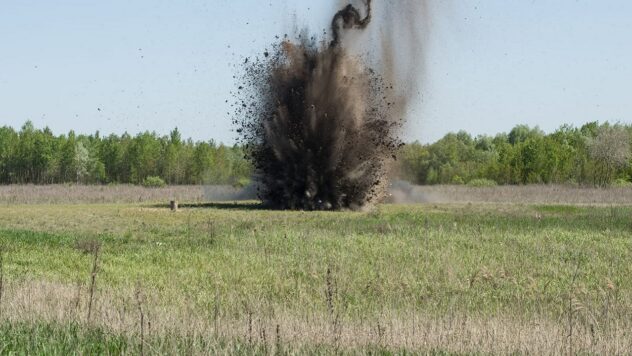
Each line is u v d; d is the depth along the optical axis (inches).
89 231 1182.3
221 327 516.1
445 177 4313.5
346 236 1113.4
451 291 707.4
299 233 1151.6
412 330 518.6
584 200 2297.0
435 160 4347.9
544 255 935.0
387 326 528.4
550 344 490.0
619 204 2050.9
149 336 472.4
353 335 505.0
